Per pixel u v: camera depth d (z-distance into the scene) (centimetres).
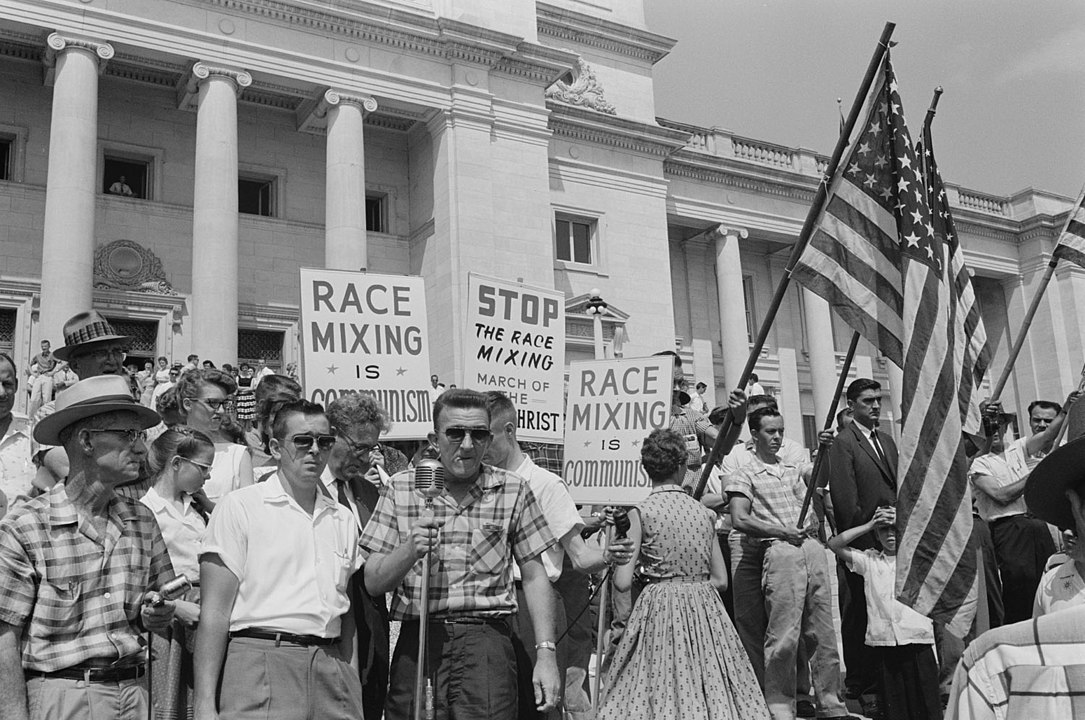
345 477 602
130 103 2659
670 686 656
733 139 3834
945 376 772
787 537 798
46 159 2536
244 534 486
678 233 3775
